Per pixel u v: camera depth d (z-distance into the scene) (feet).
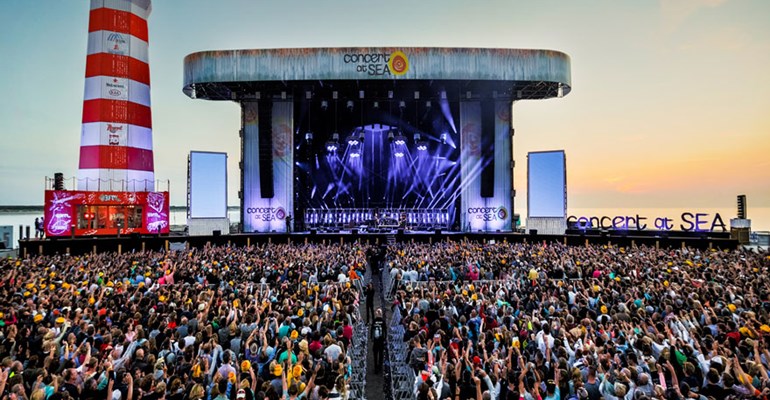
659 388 21.06
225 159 121.39
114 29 120.88
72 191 107.76
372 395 35.73
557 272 60.49
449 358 28.81
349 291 45.55
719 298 41.04
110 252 98.68
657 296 41.98
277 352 28.32
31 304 37.40
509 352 27.25
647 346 27.35
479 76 120.78
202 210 118.62
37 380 21.43
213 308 40.16
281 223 130.82
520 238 117.80
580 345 28.94
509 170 134.21
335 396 22.41
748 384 21.90
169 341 29.50
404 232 119.65
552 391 22.47
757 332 30.35
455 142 135.64
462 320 35.78
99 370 24.35
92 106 119.14
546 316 36.91
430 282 50.70
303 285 47.98
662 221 111.96
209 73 119.55
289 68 119.24
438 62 120.26
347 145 138.31
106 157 118.73
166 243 108.47
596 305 41.27
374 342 40.40
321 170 138.72
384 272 75.56
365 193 140.05
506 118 135.03
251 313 35.42
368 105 137.90
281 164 131.75
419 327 34.86
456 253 79.10
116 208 112.27
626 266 59.36
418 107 138.00
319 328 33.86
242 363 24.59
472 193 134.10
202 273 61.31
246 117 132.87
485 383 23.76
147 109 127.03
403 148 131.23
